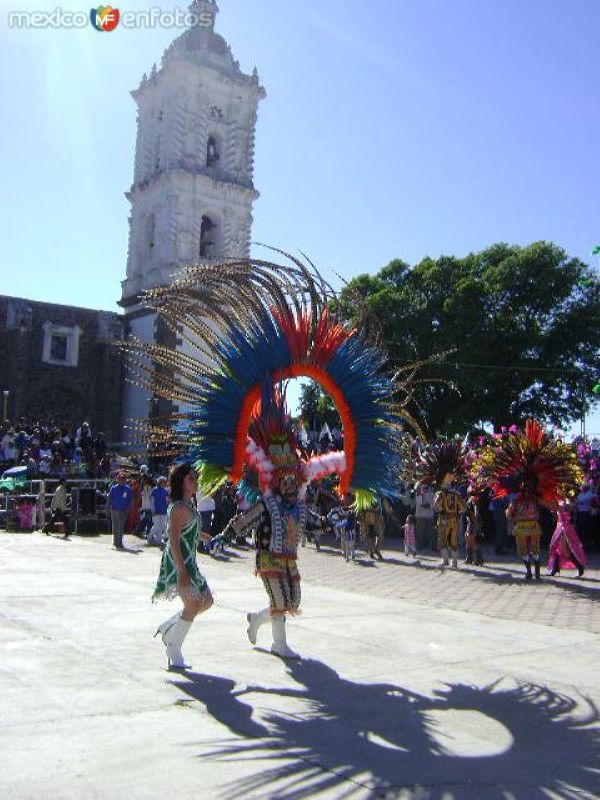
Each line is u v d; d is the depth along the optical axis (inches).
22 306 1756.9
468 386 1305.4
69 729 181.5
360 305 299.9
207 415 275.0
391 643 294.4
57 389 1793.8
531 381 1333.7
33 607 341.1
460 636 313.6
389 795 151.9
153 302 287.0
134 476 833.5
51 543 693.3
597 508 742.5
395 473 301.4
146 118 1994.3
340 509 527.5
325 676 240.7
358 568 598.5
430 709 211.0
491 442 581.9
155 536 706.2
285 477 270.4
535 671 256.7
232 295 278.1
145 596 380.2
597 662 272.4
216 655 261.4
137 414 1792.6
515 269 1325.0
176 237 1834.4
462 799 151.6
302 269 282.2
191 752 170.2
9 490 943.0
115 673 232.4
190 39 1959.9
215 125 1943.9
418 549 777.6
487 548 776.3
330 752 175.0
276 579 263.0
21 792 145.7
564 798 154.3
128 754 167.3
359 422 293.6
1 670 231.3
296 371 285.6
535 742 187.6
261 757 169.5
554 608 402.6
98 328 1841.8
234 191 1916.8
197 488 265.4
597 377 1359.5
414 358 1346.0
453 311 1323.8
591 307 1341.0
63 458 1203.9
